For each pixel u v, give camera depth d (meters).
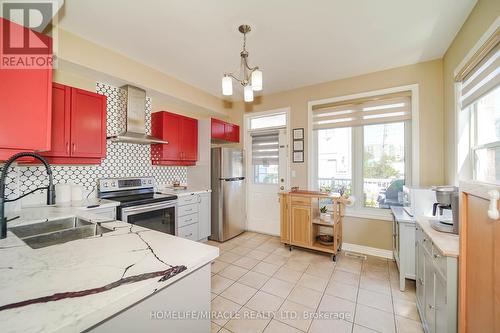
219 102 4.14
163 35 2.19
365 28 2.08
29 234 1.51
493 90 1.59
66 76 2.36
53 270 0.79
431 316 1.46
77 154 2.26
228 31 2.13
